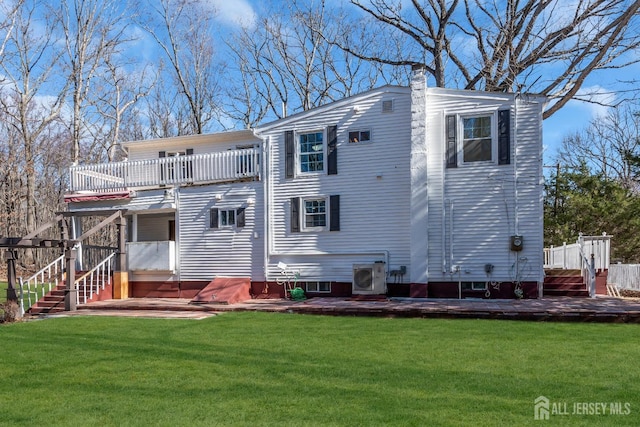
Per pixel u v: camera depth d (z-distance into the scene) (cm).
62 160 4103
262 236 1792
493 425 499
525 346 853
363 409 551
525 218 1522
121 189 2000
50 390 657
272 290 1767
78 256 1997
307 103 3569
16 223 3638
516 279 1516
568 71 2047
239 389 637
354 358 789
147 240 2138
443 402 570
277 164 1797
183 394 623
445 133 1606
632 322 1102
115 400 607
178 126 4166
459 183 1587
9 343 1004
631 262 2602
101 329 1147
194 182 1898
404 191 1638
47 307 1677
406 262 1622
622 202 2609
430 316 1231
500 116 1554
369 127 1688
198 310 1491
